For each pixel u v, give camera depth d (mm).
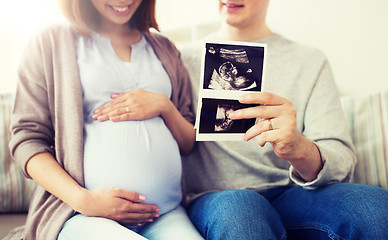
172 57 1186
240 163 1077
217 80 757
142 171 893
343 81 1708
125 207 805
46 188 850
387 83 1602
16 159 901
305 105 1089
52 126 981
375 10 1604
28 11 2105
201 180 1139
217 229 734
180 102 1168
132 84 1021
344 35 1688
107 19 1094
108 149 884
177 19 2387
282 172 1054
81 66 977
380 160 1280
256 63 780
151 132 958
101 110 948
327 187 873
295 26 1817
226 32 1206
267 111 753
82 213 796
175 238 781
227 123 787
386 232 692
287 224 921
